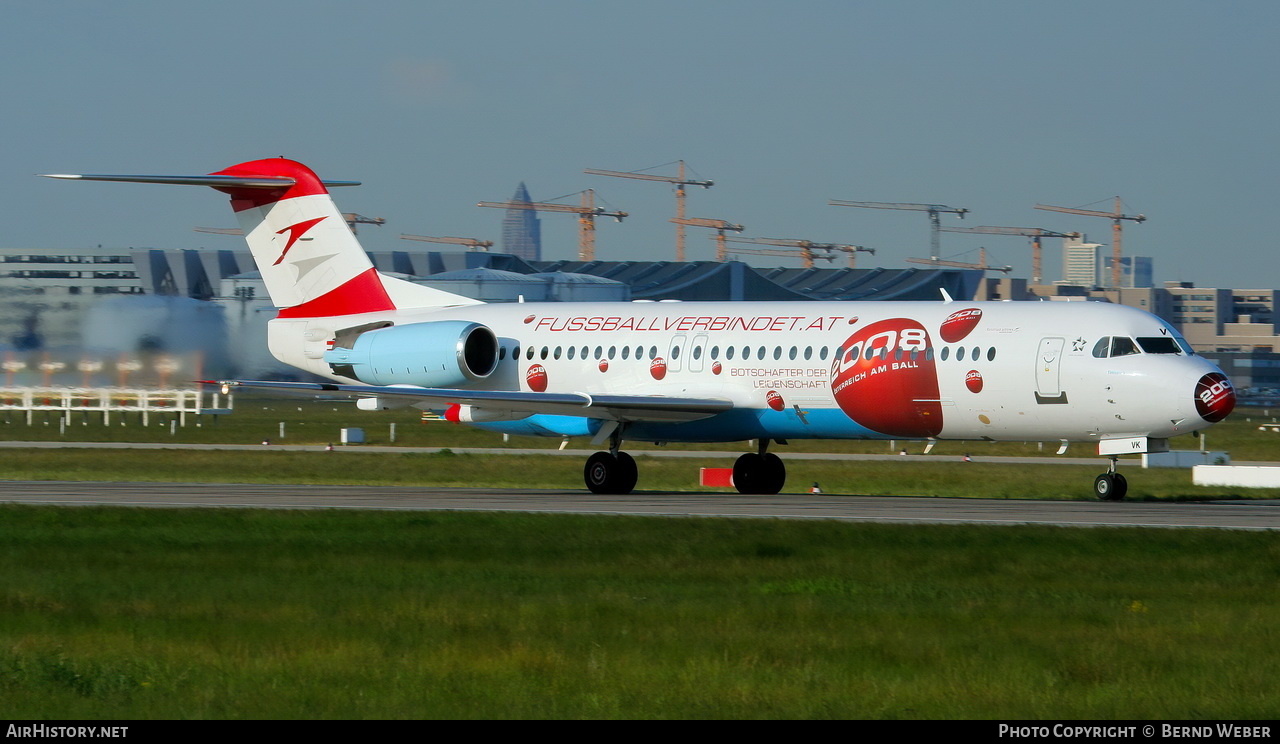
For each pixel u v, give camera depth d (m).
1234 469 134.75
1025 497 126.81
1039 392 106.94
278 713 42.03
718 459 179.38
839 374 113.69
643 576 67.62
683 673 46.66
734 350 119.19
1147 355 104.19
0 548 78.25
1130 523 89.44
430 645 51.16
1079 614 56.94
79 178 122.75
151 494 120.44
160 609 59.12
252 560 73.44
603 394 125.69
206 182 129.50
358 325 134.38
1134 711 42.31
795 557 73.69
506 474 153.12
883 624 54.91
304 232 135.88
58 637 53.31
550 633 53.22
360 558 74.00
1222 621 55.31
